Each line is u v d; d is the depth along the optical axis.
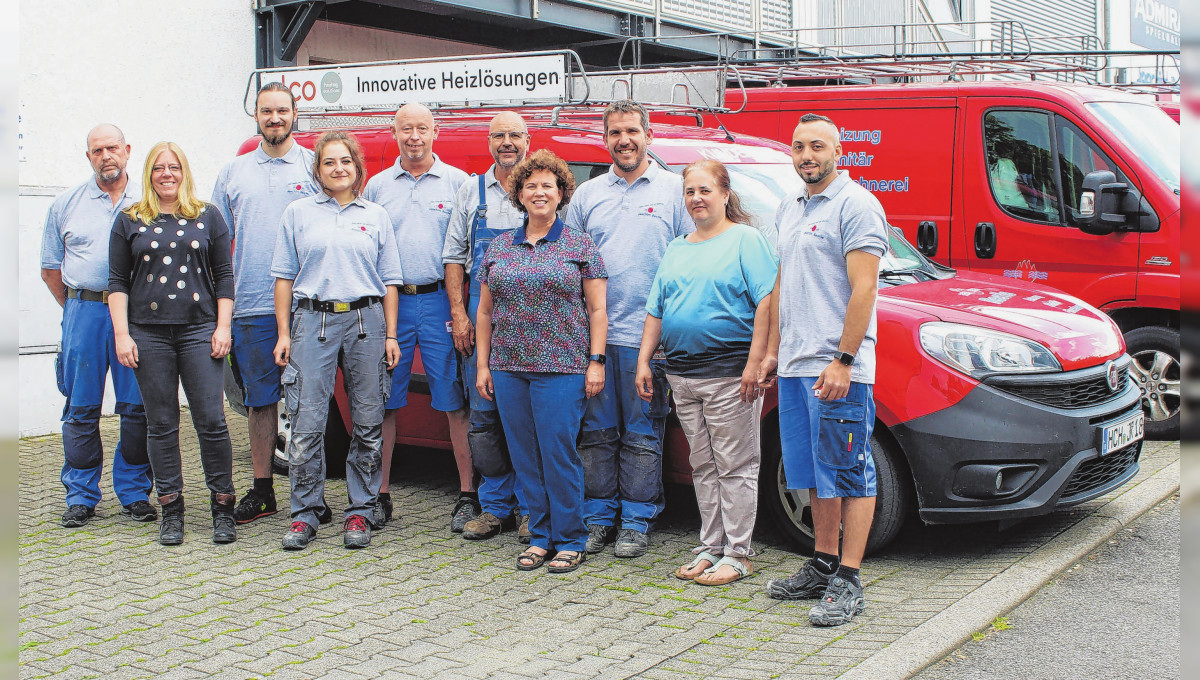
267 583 4.64
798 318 4.14
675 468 5.25
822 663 3.61
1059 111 7.24
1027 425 4.54
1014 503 4.59
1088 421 4.68
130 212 5.14
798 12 14.12
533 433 4.85
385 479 5.70
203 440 5.28
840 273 4.07
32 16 7.90
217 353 5.19
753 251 4.41
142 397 5.25
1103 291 7.07
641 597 4.42
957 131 7.55
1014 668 3.61
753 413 4.52
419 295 5.49
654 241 4.92
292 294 5.30
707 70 6.54
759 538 5.25
